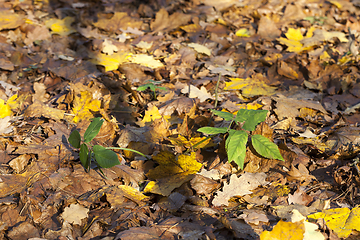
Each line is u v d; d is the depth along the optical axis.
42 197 1.93
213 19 4.96
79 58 3.77
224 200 2.00
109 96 2.92
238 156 1.92
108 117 2.55
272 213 1.93
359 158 2.31
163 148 2.39
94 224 1.79
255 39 4.47
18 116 2.68
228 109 2.94
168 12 5.15
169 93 3.16
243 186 2.10
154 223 1.82
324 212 1.88
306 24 4.91
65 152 2.27
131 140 2.41
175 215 1.90
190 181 2.07
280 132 2.69
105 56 3.80
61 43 4.10
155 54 3.98
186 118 2.43
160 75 3.54
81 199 1.92
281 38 4.38
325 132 2.62
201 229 1.75
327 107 3.08
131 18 4.82
